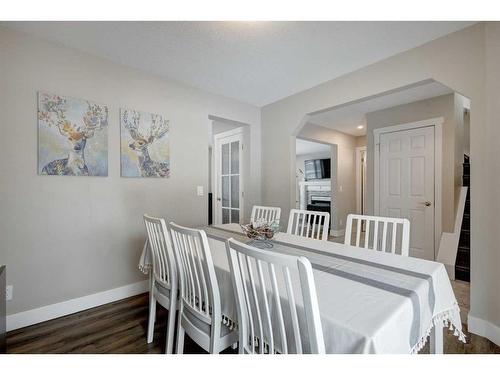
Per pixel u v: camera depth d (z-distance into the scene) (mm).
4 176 1861
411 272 1197
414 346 916
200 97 3062
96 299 2291
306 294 743
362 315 824
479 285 1821
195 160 3018
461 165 3414
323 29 1899
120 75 2428
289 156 3359
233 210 4074
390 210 3779
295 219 2432
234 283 1038
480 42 1811
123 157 2438
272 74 2672
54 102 2055
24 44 1936
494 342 1724
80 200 2205
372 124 4004
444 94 3275
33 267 1983
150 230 1729
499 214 1711
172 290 1511
